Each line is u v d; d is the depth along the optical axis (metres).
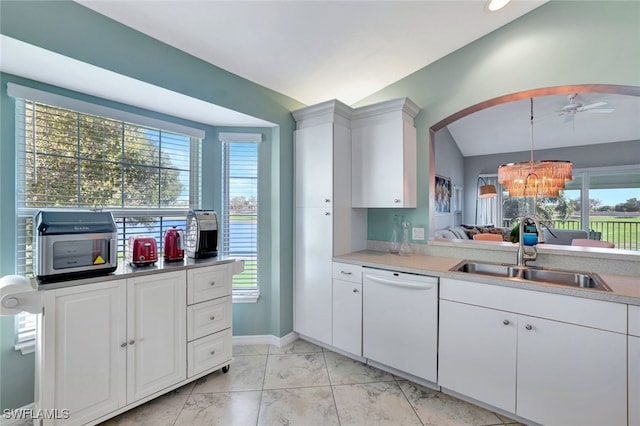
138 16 1.63
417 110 2.54
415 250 2.62
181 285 1.94
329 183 2.47
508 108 4.46
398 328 2.08
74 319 1.51
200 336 2.04
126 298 1.69
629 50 1.77
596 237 5.68
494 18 2.07
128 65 1.68
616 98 3.87
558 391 1.52
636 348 1.34
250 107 2.38
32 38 1.35
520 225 2.08
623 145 5.45
